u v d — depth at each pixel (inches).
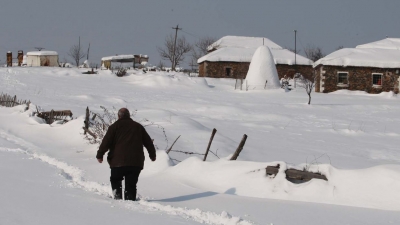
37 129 666.2
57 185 329.7
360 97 1833.2
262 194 347.9
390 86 2066.9
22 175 354.3
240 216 272.1
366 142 792.3
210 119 978.7
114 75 2178.9
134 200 313.1
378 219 273.9
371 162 593.0
